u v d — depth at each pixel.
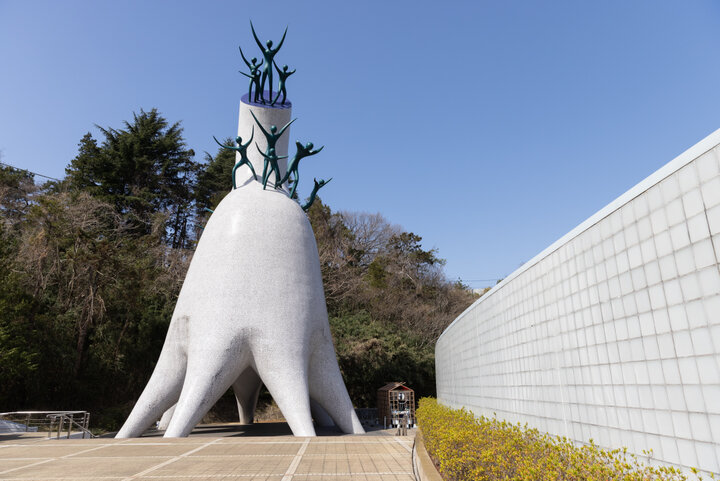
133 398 26.64
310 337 15.45
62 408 23.73
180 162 42.78
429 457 7.12
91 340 25.55
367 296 38.56
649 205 4.55
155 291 29.03
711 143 3.77
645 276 4.61
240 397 20.38
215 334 14.24
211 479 6.54
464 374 14.20
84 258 23.62
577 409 6.08
